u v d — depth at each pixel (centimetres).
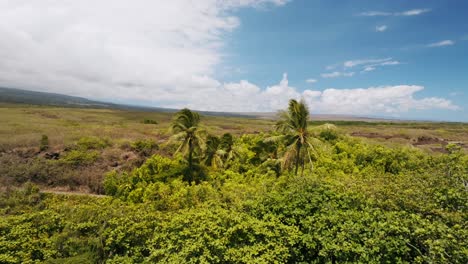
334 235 610
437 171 968
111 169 2581
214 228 675
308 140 1775
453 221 577
